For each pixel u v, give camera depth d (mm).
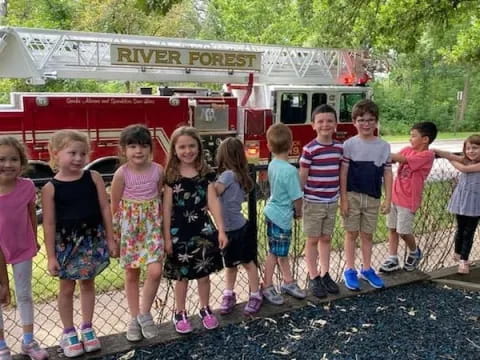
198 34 24906
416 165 4332
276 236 3711
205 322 3385
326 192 3826
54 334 4004
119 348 3111
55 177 2941
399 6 11992
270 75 12039
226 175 3416
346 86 12344
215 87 15391
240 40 27625
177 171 3189
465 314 3738
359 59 13156
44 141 8648
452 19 12547
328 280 4016
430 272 4566
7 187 2789
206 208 3250
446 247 5340
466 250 4645
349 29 12500
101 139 9227
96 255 2990
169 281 3857
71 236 2898
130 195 3080
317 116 3791
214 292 4734
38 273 5023
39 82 9297
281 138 3652
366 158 3959
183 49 10453
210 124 10555
